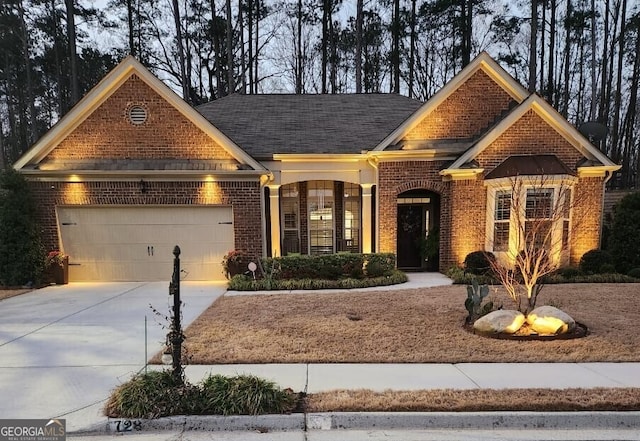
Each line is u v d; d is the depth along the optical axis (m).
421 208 12.02
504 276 6.61
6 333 6.21
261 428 3.58
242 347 5.36
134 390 3.82
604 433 3.45
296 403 3.79
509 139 10.45
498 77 11.18
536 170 9.65
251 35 26.09
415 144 11.20
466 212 10.53
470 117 11.29
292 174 11.36
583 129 13.38
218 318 6.82
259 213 10.68
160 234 10.69
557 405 3.69
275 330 6.07
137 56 25.33
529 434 3.45
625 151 28.98
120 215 10.58
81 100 10.29
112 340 5.86
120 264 10.69
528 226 7.50
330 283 9.42
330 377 4.41
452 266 10.71
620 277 9.70
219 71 25.41
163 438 3.47
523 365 4.71
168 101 10.48
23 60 25.64
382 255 10.30
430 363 4.80
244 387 3.84
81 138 10.45
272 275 9.76
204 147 10.62
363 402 3.76
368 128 12.62
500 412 3.61
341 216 12.77
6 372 4.72
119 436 3.51
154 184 10.45
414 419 3.57
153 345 5.64
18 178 9.94
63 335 6.10
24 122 29.36
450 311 7.06
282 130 12.45
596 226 10.55
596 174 10.41
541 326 5.69
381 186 11.11
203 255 10.77
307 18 26.88
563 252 10.27
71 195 10.34
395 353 5.09
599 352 5.04
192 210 10.67
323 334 5.86
